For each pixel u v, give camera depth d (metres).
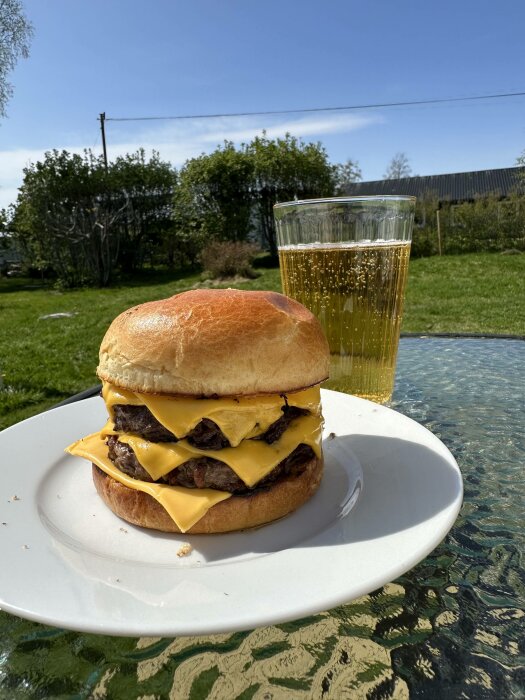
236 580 0.15
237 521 0.19
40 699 0.12
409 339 0.46
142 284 2.72
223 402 0.20
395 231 0.28
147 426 0.21
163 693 0.12
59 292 2.59
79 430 0.27
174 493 0.19
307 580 0.15
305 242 0.28
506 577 0.15
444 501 0.18
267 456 0.20
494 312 1.27
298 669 0.12
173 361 0.20
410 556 0.15
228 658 0.13
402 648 0.13
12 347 1.21
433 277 1.89
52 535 0.18
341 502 0.20
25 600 0.14
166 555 0.18
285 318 0.21
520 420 0.26
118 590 0.15
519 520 0.18
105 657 0.13
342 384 0.30
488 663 0.12
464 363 0.37
